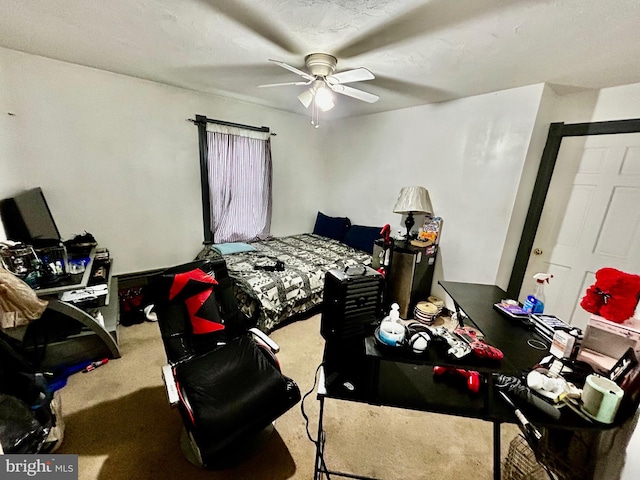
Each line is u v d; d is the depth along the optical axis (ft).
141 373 6.44
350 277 4.18
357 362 4.33
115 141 8.50
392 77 7.32
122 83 8.27
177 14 4.75
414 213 10.19
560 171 7.85
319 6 4.32
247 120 11.11
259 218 12.19
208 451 3.84
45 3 4.49
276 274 8.46
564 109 7.68
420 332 3.80
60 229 8.07
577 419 3.09
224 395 4.40
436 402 3.68
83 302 6.37
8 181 6.59
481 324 4.72
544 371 3.51
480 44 5.24
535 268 8.58
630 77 6.28
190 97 9.58
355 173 12.70
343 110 11.24
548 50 5.32
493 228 8.42
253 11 4.56
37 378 4.59
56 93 7.39
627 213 6.88
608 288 3.46
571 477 3.67
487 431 5.41
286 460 4.65
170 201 9.90
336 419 5.50
